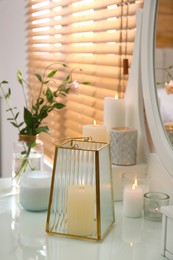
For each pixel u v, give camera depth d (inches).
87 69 74.6
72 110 81.7
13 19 106.4
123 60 59.8
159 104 52.9
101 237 44.3
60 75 85.9
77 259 40.1
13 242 43.3
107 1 65.9
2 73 112.9
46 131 57.1
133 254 41.4
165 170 53.0
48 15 89.6
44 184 51.4
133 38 60.0
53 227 46.1
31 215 50.9
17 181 58.6
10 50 109.4
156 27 52.5
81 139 53.5
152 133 54.6
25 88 106.2
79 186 45.8
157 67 52.7
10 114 111.5
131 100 58.8
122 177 53.5
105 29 67.0
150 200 49.9
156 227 48.1
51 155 92.0
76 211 44.3
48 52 92.0
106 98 60.0
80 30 75.5
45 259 40.0
